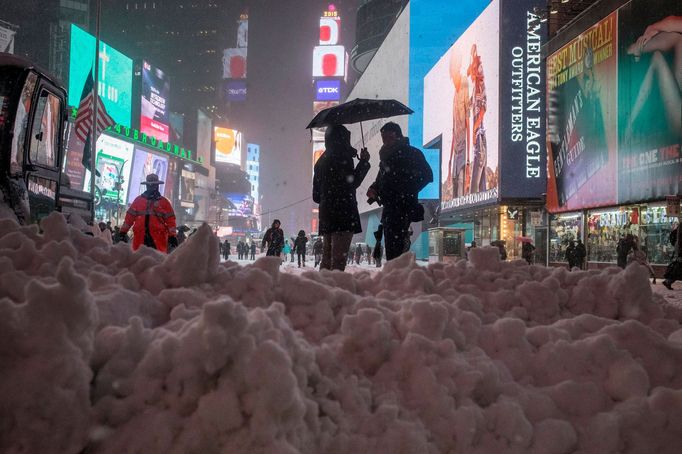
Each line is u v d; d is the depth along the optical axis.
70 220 9.43
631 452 2.61
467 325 3.06
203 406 2.11
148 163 102.75
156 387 2.21
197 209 139.00
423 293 3.76
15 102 7.89
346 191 8.63
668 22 23.12
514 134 38.31
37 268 3.19
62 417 2.03
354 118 10.34
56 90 9.31
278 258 3.44
